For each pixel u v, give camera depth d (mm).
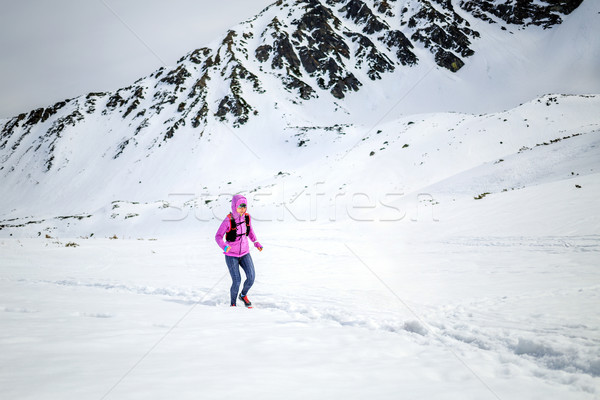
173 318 4836
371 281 8664
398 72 167625
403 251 15109
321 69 162250
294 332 4168
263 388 2254
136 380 2260
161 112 136750
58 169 130250
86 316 4953
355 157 61531
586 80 143750
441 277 8609
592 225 13578
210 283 8930
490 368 2916
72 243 20766
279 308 6191
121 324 4273
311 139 104562
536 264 9391
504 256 11250
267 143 112000
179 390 2119
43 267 12688
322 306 5910
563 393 2371
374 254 14812
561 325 4043
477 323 4418
